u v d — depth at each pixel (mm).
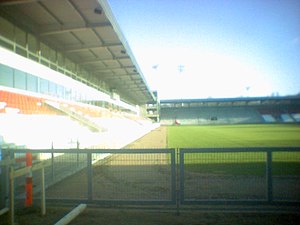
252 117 76688
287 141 21188
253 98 75625
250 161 11000
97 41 17562
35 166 4871
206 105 80562
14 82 12258
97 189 6695
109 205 5473
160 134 32844
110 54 20875
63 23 14609
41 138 10898
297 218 4695
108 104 32500
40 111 14094
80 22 14523
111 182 7414
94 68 25625
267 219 4652
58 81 17125
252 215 4848
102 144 12188
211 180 7719
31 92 13750
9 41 12719
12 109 11438
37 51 15164
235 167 9852
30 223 4570
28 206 5383
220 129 42594
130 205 5457
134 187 6891
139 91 45750
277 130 37844
